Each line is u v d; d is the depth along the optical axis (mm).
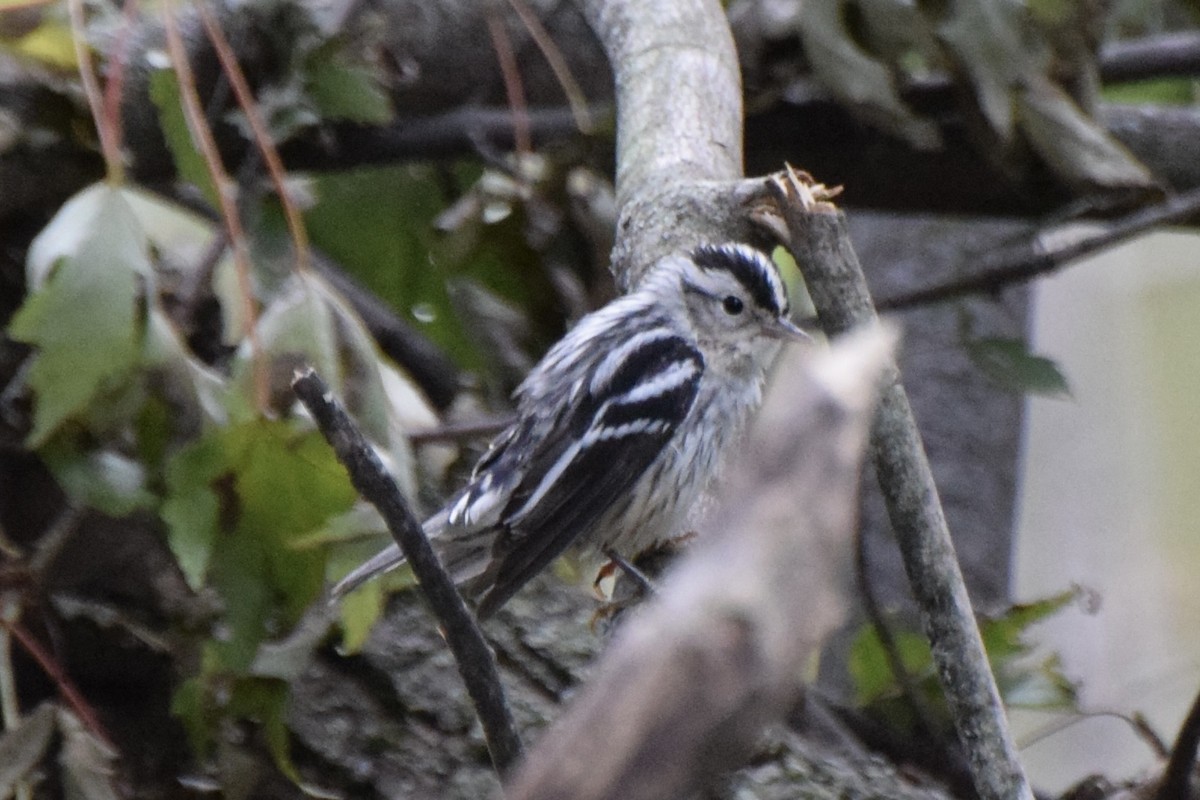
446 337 11062
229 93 9312
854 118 10312
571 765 2459
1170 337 17828
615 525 8750
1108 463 17438
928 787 8984
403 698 8633
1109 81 11367
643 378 8680
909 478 5723
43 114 8586
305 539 7172
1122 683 14492
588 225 10281
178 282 9156
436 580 4621
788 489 2545
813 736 8742
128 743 8555
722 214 8391
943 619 5699
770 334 8883
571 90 9609
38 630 8281
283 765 7898
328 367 7418
